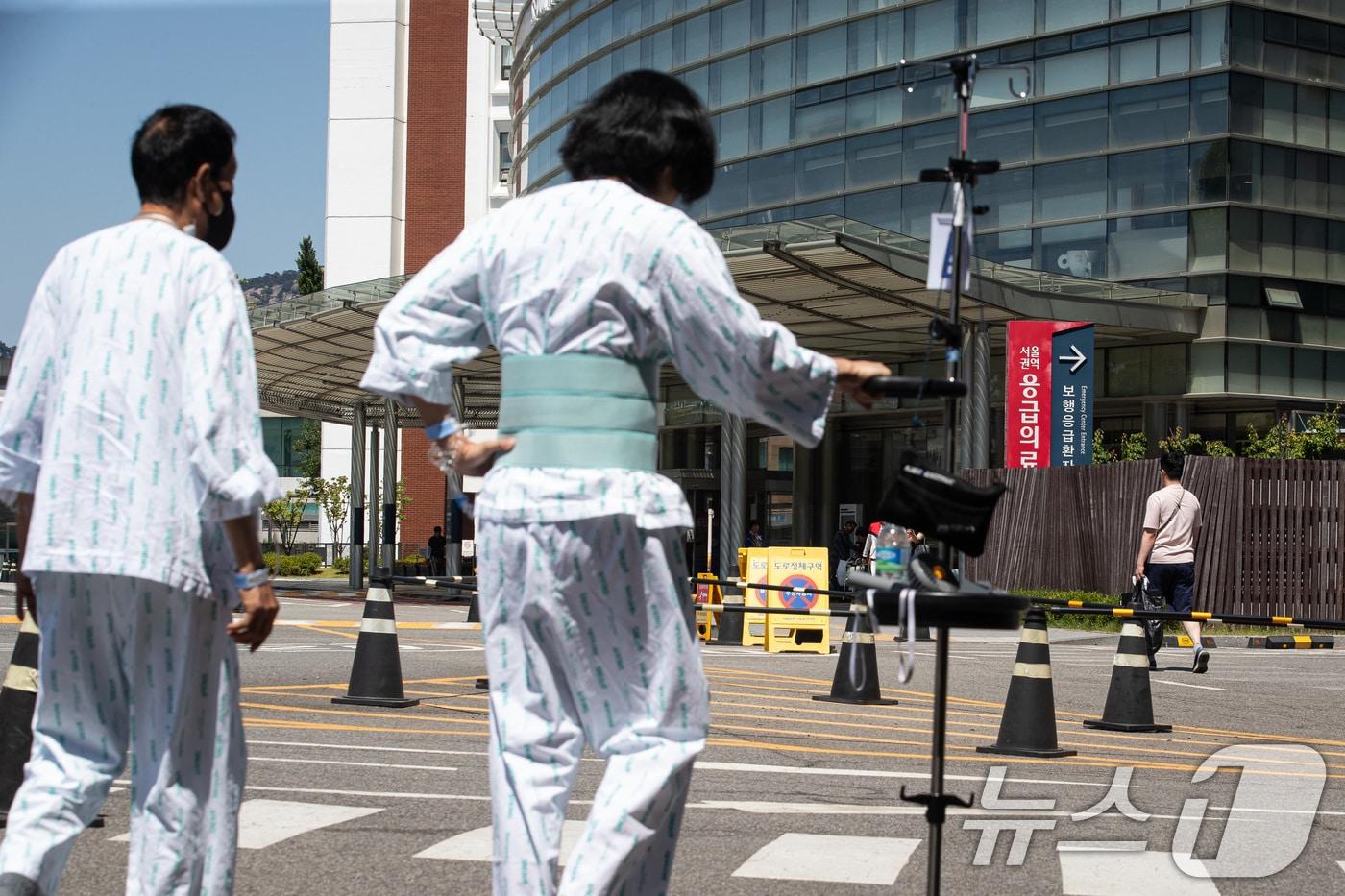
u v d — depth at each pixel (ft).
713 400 10.62
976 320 96.02
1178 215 106.73
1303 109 108.17
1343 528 73.67
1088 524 81.41
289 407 139.54
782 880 16.70
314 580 162.50
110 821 19.30
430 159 214.07
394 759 25.49
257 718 31.14
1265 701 41.19
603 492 10.06
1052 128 111.04
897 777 24.67
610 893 9.96
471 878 16.37
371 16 213.66
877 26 116.47
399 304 10.56
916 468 11.03
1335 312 109.19
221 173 11.85
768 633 58.85
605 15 136.46
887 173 114.62
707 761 26.43
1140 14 108.27
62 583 11.06
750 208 123.24
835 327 105.60
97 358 10.96
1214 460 73.56
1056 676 48.52
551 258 10.25
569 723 10.41
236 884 15.89
